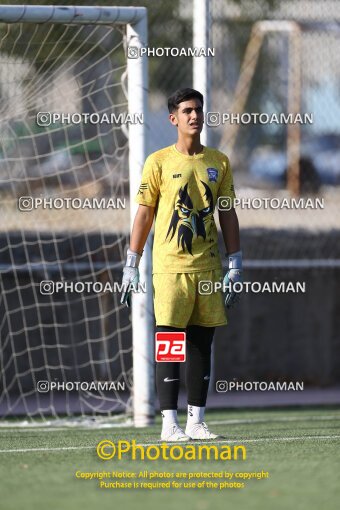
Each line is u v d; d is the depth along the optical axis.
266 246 38.94
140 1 44.12
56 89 35.97
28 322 34.25
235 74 53.31
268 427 25.86
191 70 45.53
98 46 37.53
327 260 37.81
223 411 32.28
